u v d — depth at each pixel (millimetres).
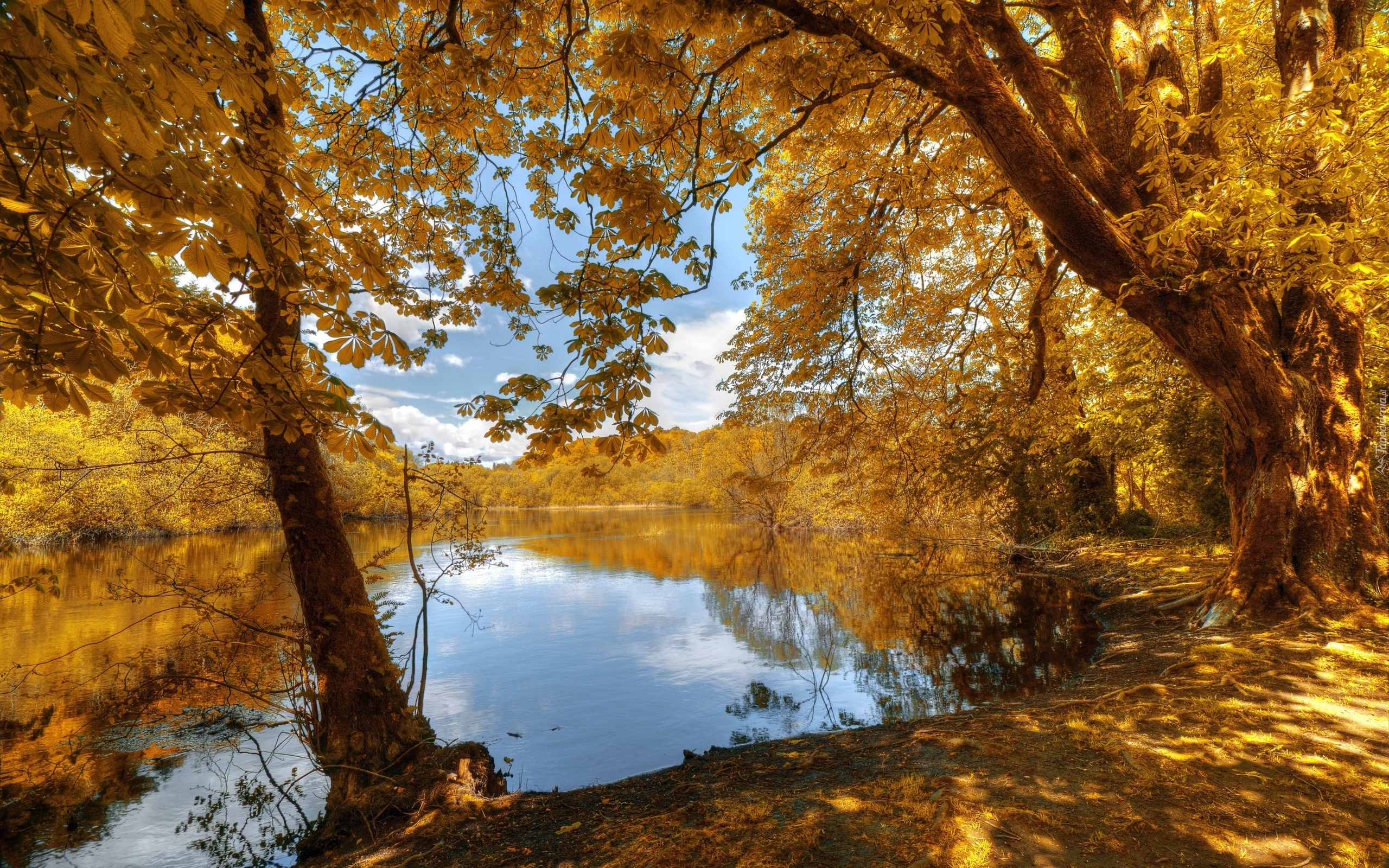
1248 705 4488
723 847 3059
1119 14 6965
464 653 9539
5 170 2010
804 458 9227
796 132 9273
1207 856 2738
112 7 1411
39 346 2072
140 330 2707
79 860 3949
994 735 4312
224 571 5633
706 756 4973
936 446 12234
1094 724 4344
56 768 5254
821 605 12688
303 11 4809
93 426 9234
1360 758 3619
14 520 18297
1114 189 6387
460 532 5848
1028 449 15453
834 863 2824
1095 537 15414
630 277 3928
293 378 3186
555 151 4914
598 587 15734
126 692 6883
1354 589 6406
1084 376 14461
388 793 4336
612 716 6609
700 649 9547
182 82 1796
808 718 6207
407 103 6098
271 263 3184
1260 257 5141
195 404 2898
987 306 12539
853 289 9289
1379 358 9695
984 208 11633
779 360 9414
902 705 6324
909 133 9727
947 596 12945
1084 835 2934
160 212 2074
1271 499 6746
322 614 4844
